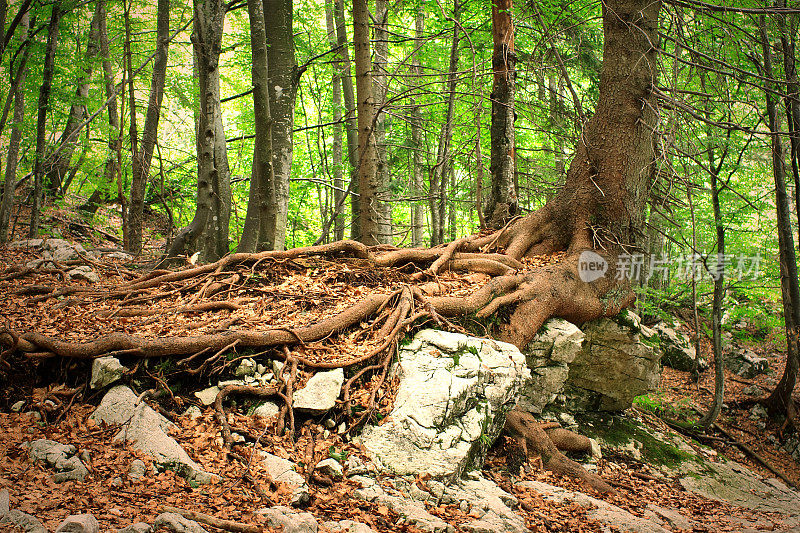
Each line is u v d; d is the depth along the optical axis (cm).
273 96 1263
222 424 669
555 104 1441
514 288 1077
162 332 775
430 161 1961
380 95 1692
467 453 751
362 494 638
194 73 1641
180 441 643
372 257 1088
